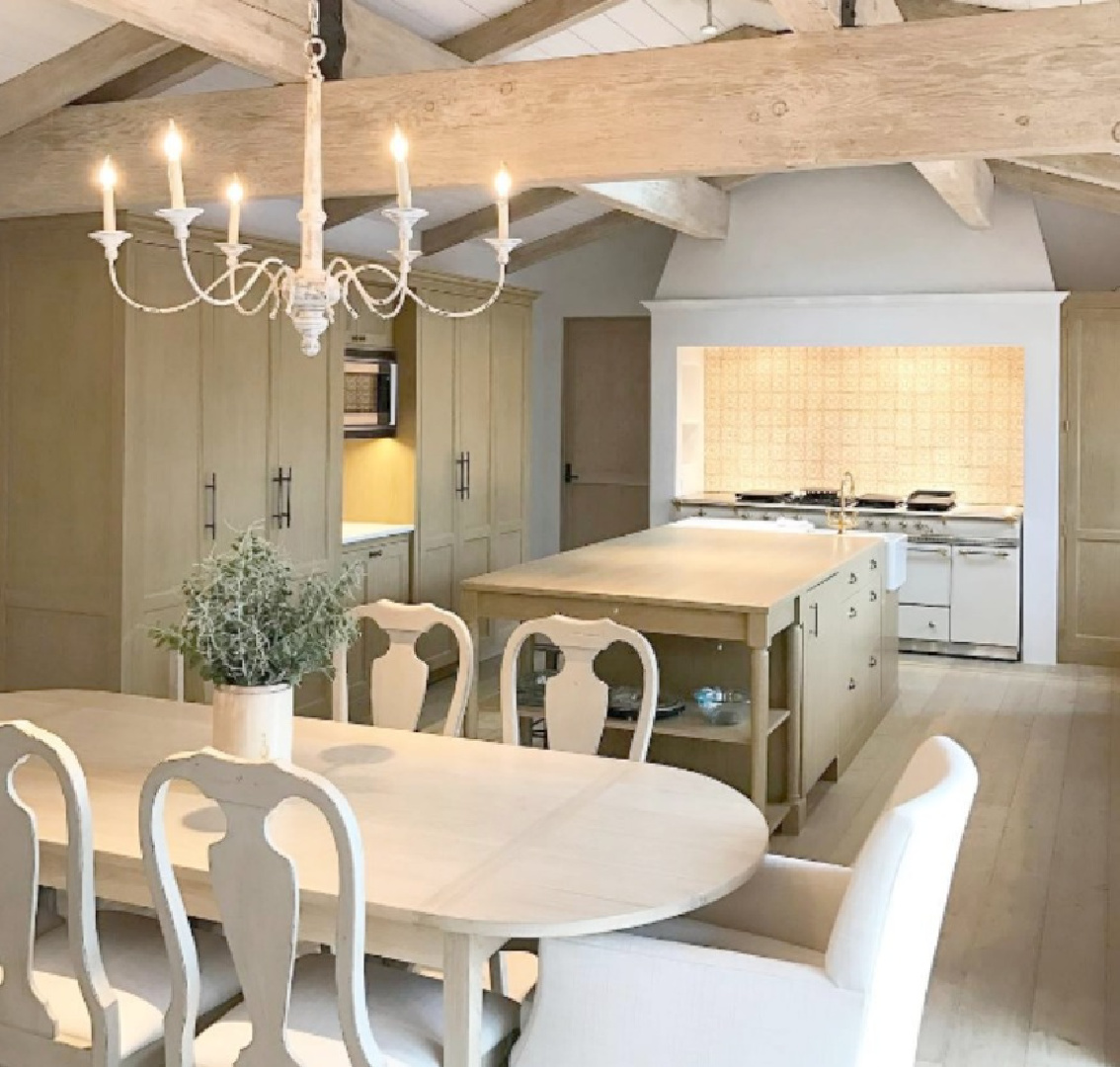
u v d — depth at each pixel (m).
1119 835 4.84
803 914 2.66
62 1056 2.23
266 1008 2.04
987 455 8.69
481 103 4.24
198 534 5.48
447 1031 2.13
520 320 8.34
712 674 4.93
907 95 3.73
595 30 5.76
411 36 5.01
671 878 2.26
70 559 5.25
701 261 8.62
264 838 1.98
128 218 4.97
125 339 5.06
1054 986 3.57
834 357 9.05
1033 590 7.98
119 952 2.54
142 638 5.23
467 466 7.69
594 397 9.56
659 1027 2.20
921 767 2.44
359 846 1.95
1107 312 7.74
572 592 4.70
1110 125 3.54
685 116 3.99
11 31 4.39
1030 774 5.64
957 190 6.59
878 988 2.13
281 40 4.27
